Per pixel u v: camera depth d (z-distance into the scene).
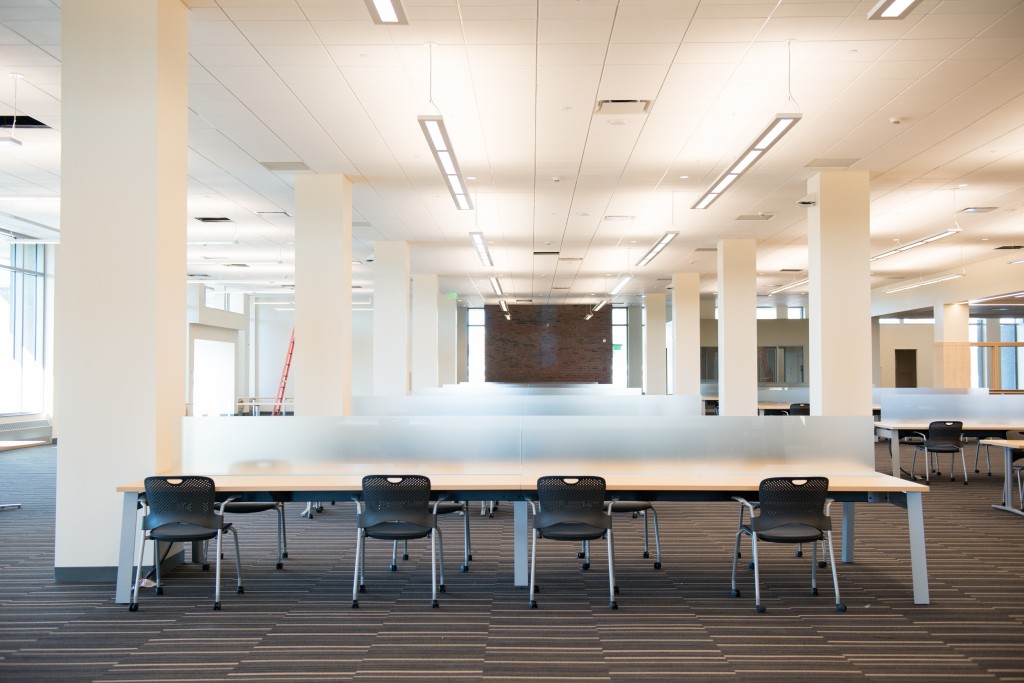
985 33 5.75
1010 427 10.88
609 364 28.73
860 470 5.72
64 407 5.40
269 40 5.92
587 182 10.35
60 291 5.40
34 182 10.51
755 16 5.49
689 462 5.75
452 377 24.41
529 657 4.01
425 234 14.32
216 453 5.80
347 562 6.12
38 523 7.83
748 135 8.24
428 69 6.47
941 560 6.15
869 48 6.03
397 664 3.91
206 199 11.42
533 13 5.45
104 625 4.52
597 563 6.07
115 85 5.38
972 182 10.34
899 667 3.87
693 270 19.19
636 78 6.66
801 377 25.75
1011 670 3.83
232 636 4.33
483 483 5.30
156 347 5.40
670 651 4.09
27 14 5.53
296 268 9.99
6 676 3.75
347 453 5.82
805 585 5.39
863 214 9.70
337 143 8.59
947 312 19.45
